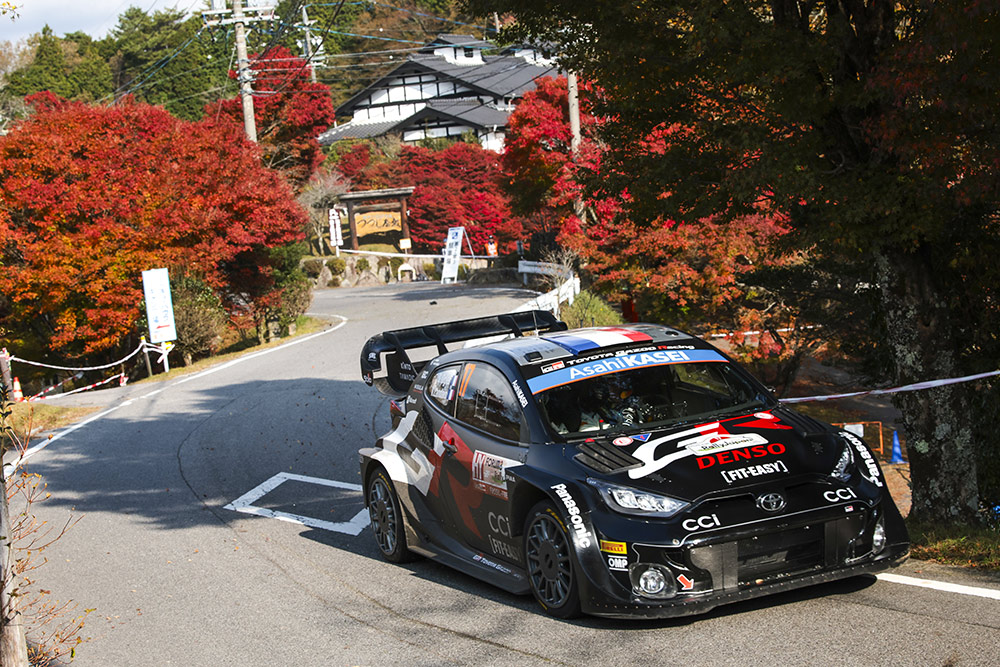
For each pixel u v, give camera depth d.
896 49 5.99
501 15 7.87
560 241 25.05
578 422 5.79
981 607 4.81
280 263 29.88
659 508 4.93
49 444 14.30
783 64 6.21
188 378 21.12
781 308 21.20
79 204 24.00
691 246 21.02
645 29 7.09
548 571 5.39
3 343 28.00
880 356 8.91
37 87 81.88
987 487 8.30
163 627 6.23
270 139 45.78
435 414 6.90
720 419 5.73
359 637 5.58
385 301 38.41
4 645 4.23
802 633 4.69
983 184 5.87
